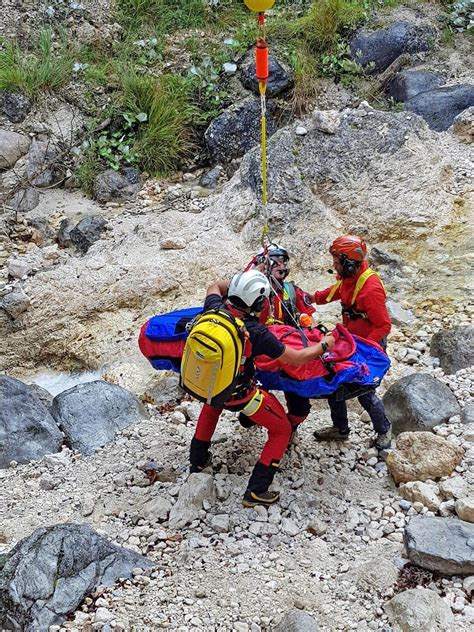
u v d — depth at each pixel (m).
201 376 4.48
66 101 10.68
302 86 10.66
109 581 4.48
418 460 5.17
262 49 5.31
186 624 4.23
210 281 8.07
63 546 4.46
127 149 10.15
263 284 4.55
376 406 5.33
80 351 7.69
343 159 8.52
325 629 4.17
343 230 8.30
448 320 7.02
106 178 9.91
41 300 7.89
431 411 5.62
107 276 8.04
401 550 4.68
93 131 10.39
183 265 8.11
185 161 10.45
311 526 4.91
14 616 4.19
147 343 5.17
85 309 7.89
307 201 8.38
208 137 10.33
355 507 5.08
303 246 8.16
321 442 5.69
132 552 4.69
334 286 5.40
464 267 7.68
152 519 5.09
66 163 10.23
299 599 4.38
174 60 11.42
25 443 5.80
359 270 5.16
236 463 5.52
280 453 5.02
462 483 5.00
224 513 5.07
